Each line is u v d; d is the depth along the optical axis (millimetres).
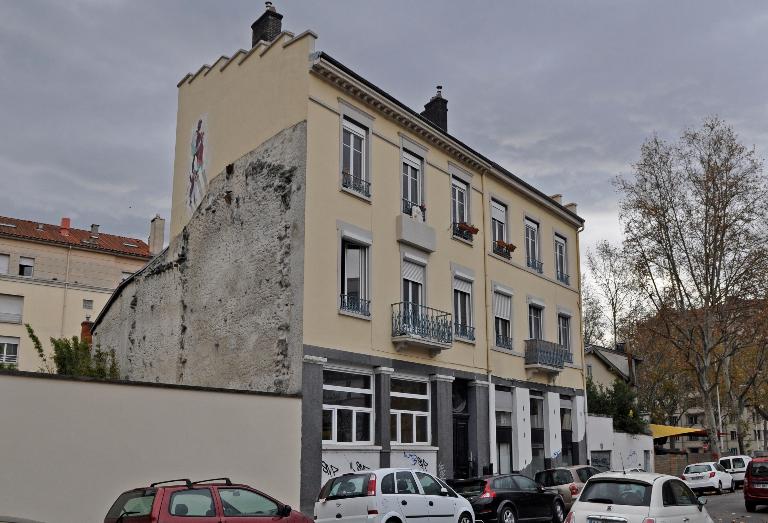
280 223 18656
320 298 17969
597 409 35250
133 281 25453
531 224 28891
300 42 19172
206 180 22188
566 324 30703
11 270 46594
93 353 26797
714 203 36156
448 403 21781
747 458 37750
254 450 15656
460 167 24406
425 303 21719
